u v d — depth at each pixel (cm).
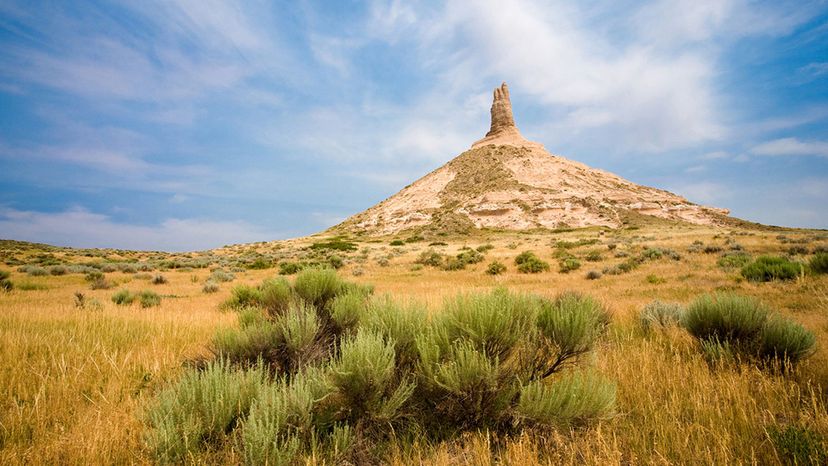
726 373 394
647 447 274
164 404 271
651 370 418
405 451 266
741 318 470
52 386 378
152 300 1307
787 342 425
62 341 538
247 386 299
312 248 6862
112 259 4788
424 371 308
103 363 466
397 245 7206
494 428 297
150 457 255
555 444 274
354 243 8369
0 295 1512
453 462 265
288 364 411
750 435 282
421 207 12231
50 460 270
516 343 318
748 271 1374
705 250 2719
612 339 576
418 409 313
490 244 5828
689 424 294
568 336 342
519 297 359
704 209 10194
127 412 340
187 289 2011
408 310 372
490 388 285
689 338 547
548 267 2448
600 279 1848
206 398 271
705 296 523
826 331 610
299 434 271
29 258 4241
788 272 1248
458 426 305
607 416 284
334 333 475
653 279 1573
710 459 247
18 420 315
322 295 619
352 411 293
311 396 281
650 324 669
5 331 604
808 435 261
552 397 272
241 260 4534
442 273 2612
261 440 235
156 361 462
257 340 414
